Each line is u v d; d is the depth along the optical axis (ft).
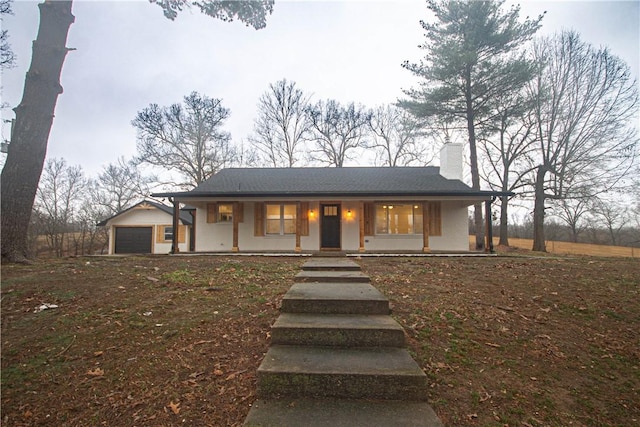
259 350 11.08
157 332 12.41
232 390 9.06
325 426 7.38
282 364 9.39
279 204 44.65
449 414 8.23
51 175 84.28
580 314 15.17
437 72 54.24
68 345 11.44
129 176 88.53
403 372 8.85
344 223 44.34
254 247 44.01
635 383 10.19
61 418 8.16
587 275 21.91
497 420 8.12
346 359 9.88
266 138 88.84
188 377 9.65
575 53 58.44
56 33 24.62
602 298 17.04
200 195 39.34
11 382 9.42
